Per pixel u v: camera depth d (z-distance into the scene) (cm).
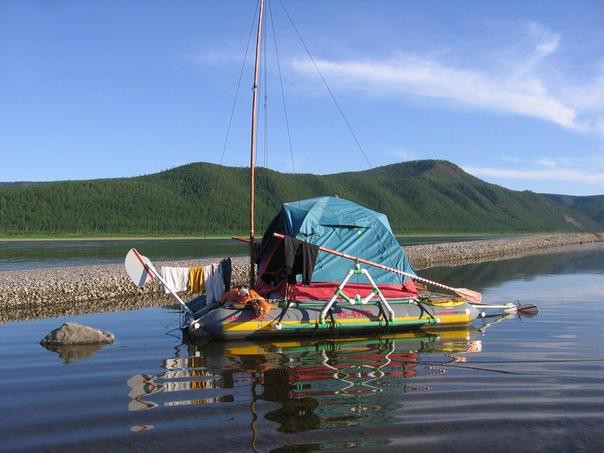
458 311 1446
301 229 1471
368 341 1288
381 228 1564
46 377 983
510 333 1374
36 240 10519
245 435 705
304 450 661
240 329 1291
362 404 817
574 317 1603
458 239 12444
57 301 2142
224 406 815
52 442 688
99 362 1097
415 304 1436
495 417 758
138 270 1400
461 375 970
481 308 1738
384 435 702
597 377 948
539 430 713
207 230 15225
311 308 1360
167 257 4909
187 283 1448
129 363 1087
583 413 771
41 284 2305
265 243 1580
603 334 1352
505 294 2153
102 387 918
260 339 1319
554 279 2772
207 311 1394
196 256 5066
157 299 2220
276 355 1149
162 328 1504
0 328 1540
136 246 7738
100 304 2078
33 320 1691
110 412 792
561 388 885
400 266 1547
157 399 852
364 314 1362
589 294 2130
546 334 1356
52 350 1213
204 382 947
